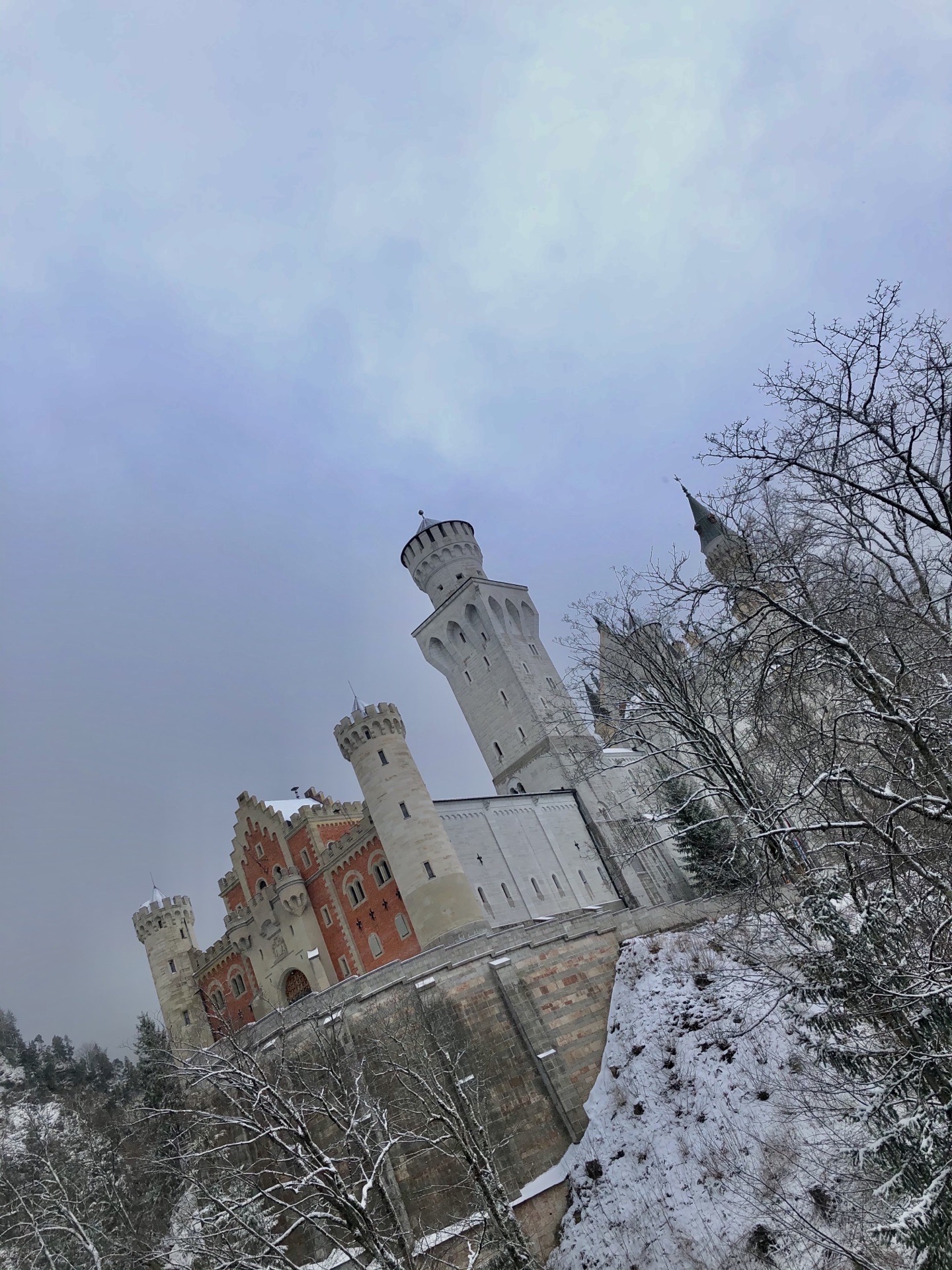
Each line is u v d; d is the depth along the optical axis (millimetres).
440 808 59219
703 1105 33344
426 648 85688
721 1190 29734
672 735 41344
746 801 27219
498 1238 24797
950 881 18531
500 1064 37969
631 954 44219
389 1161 32000
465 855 58594
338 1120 23234
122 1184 30812
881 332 15461
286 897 63531
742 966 30875
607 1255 31203
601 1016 42031
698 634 23844
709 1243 28438
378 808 56156
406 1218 30578
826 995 17750
